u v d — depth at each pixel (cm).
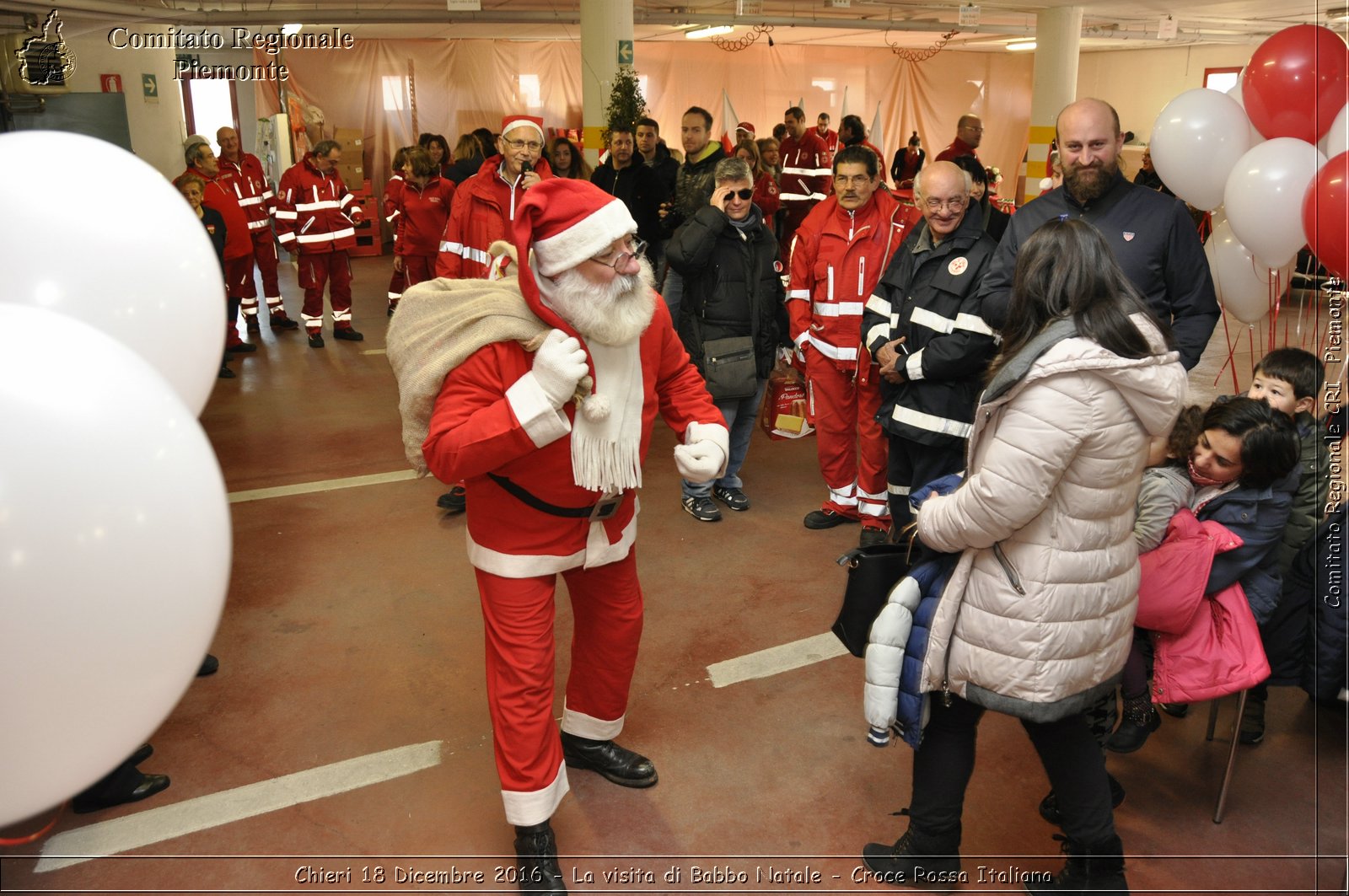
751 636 342
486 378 208
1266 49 283
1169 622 228
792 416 445
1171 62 1897
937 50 1605
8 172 157
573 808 254
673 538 432
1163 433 185
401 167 783
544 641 222
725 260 421
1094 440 178
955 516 188
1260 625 260
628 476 219
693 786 263
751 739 283
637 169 615
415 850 240
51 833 243
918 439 354
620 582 246
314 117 1339
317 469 521
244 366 768
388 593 376
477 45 1636
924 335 351
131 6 861
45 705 118
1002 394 182
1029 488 178
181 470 128
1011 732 288
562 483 215
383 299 1105
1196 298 293
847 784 264
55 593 115
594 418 208
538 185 203
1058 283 182
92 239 158
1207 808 251
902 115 1995
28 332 124
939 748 216
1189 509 240
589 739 265
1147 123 1959
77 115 763
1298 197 271
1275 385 261
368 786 263
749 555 413
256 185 911
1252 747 279
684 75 1805
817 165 1161
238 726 289
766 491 496
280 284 1226
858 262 406
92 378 123
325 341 870
